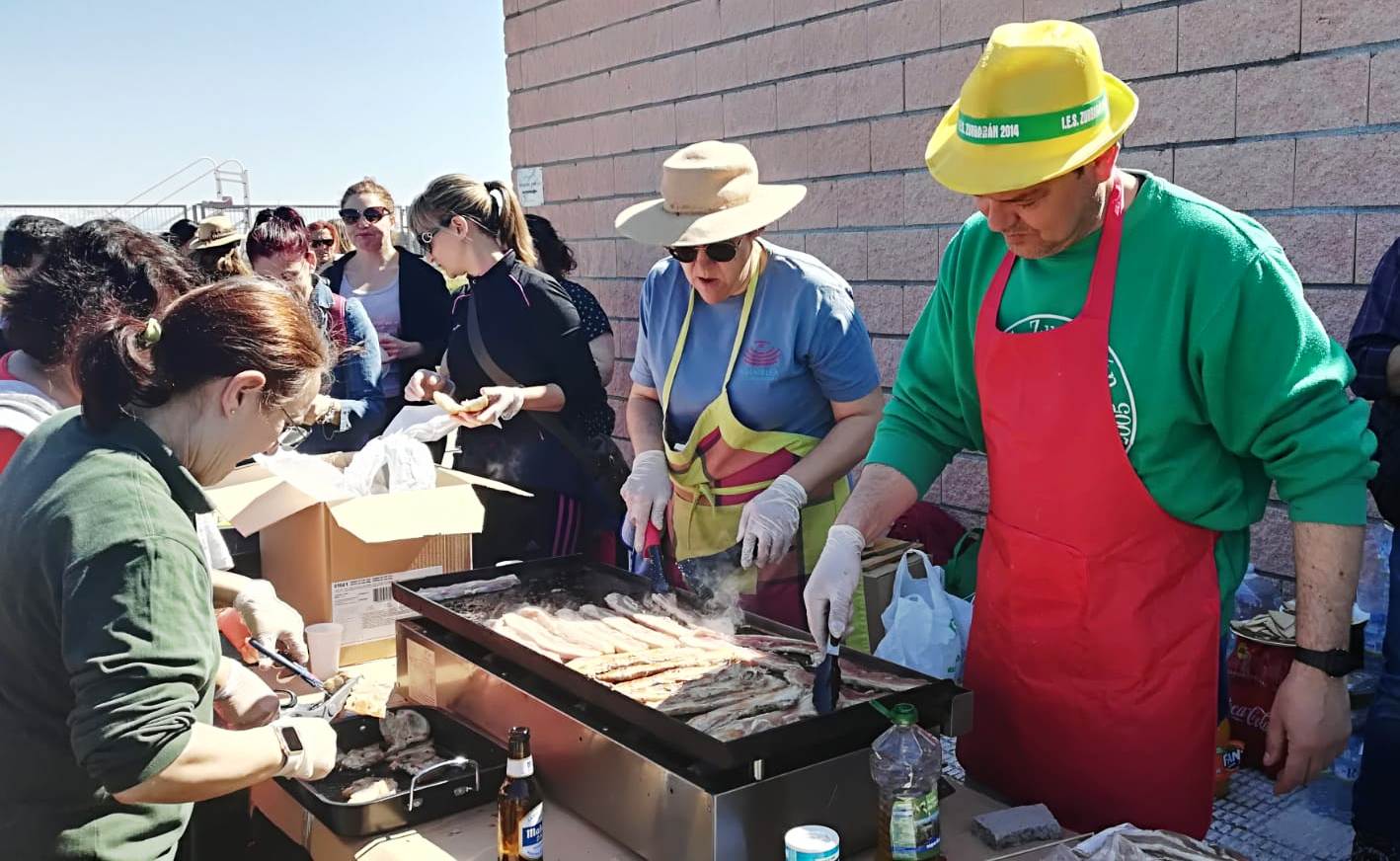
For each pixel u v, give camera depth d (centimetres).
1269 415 181
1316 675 181
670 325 304
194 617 152
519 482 358
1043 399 195
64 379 218
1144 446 189
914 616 326
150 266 214
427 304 497
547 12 675
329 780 205
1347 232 343
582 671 199
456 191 355
